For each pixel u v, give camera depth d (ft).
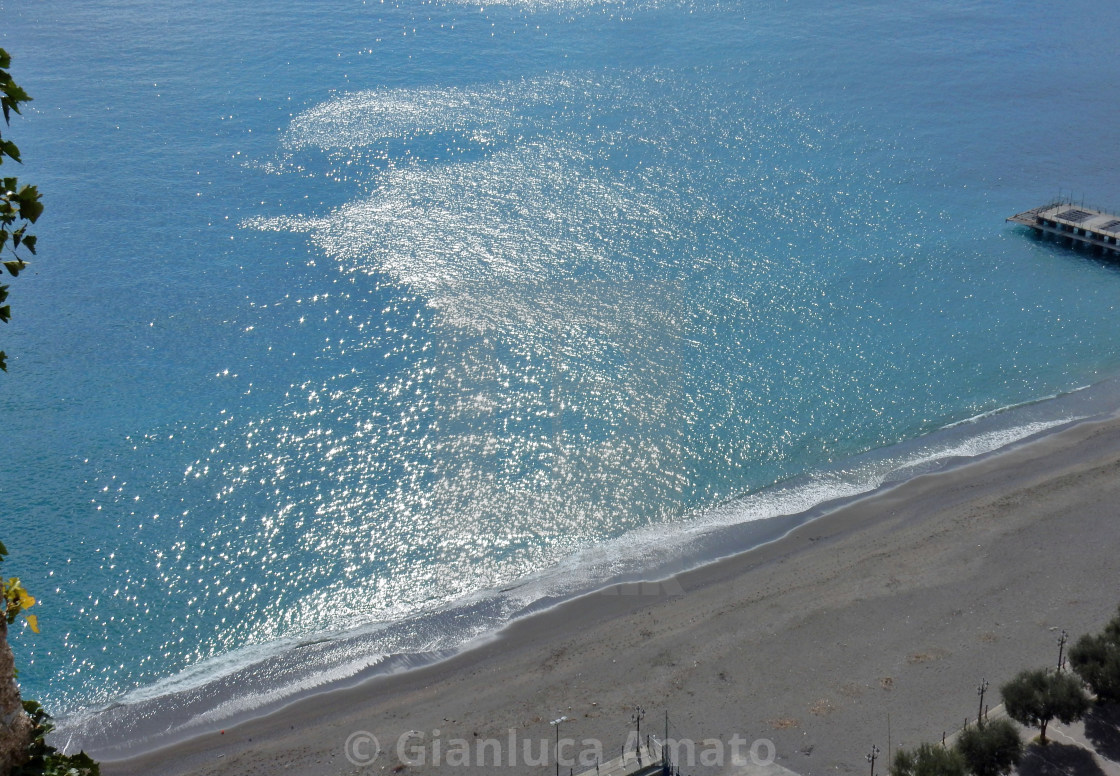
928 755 124.67
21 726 43.45
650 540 184.44
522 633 163.43
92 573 172.96
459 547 182.09
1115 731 134.41
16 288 253.44
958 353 236.63
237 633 164.25
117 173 310.86
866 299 255.50
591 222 287.07
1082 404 220.64
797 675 148.15
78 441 202.59
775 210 295.89
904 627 156.66
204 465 197.47
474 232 280.72
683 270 265.13
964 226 290.97
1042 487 191.21
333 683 154.51
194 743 143.33
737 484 198.90
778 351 235.61
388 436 206.18
